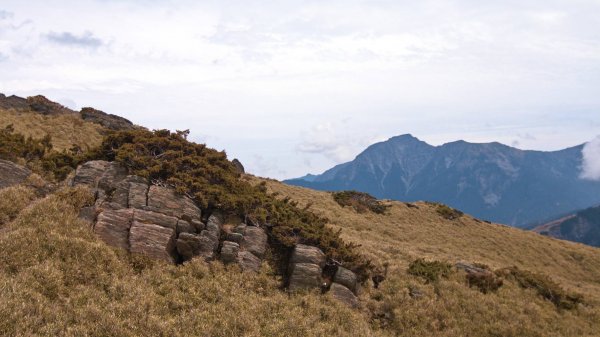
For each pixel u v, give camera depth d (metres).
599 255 55.00
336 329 16.98
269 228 22.03
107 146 24.92
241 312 15.66
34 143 25.09
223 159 27.05
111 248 16.61
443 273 25.88
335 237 23.58
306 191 51.91
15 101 41.91
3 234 15.47
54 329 11.28
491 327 21.86
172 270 16.98
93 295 13.67
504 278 28.52
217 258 19.06
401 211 54.09
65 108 45.94
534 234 62.00
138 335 12.45
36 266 13.71
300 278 19.19
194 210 20.25
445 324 21.06
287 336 15.24
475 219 59.38
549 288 28.11
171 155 23.86
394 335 19.20
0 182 19.34
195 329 13.88
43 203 17.73
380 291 22.03
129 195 19.48
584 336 23.77
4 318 10.88
